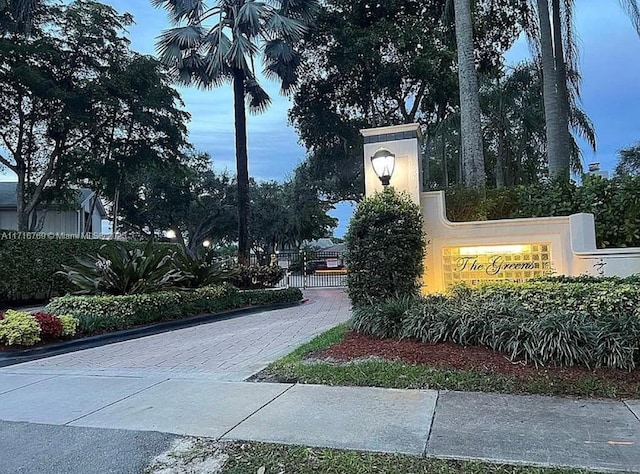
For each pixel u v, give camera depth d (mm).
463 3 11414
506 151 17375
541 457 2779
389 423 3391
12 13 16328
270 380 4633
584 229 7238
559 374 4281
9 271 12523
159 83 20578
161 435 3299
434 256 7988
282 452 2959
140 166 21656
